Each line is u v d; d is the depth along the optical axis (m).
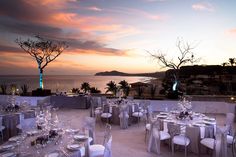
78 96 12.23
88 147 4.12
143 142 6.44
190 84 12.70
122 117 8.05
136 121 9.09
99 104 10.06
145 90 13.19
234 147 4.79
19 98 12.77
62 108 12.20
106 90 13.48
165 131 5.90
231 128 5.71
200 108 10.43
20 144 3.92
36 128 5.16
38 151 3.55
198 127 5.34
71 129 4.81
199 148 5.36
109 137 4.44
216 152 4.70
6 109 7.42
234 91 12.52
